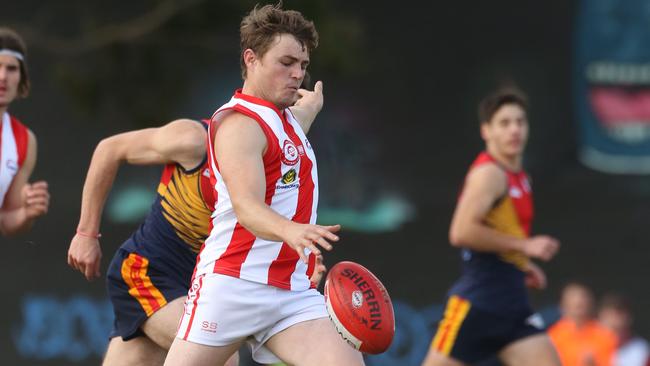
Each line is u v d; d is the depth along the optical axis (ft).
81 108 137.28
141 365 59.36
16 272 139.54
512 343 78.33
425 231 142.31
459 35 143.54
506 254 78.07
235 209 45.93
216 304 49.85
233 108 47.85
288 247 50.11
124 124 142.82
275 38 48.03
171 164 57.36
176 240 57.36
